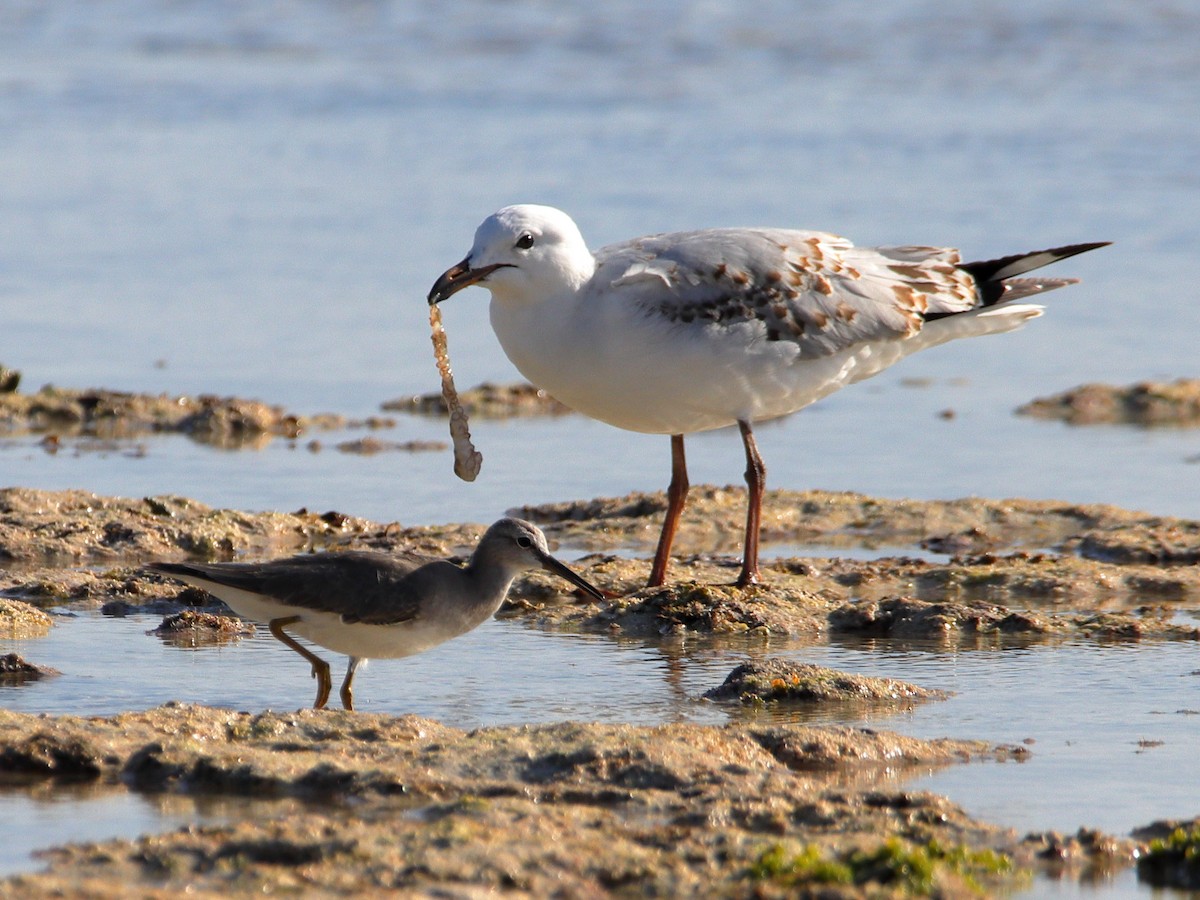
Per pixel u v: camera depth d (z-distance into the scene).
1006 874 8.03
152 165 37.47
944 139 38.78
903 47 50.12
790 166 36.22
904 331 14.02
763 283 13.44
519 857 7.89
